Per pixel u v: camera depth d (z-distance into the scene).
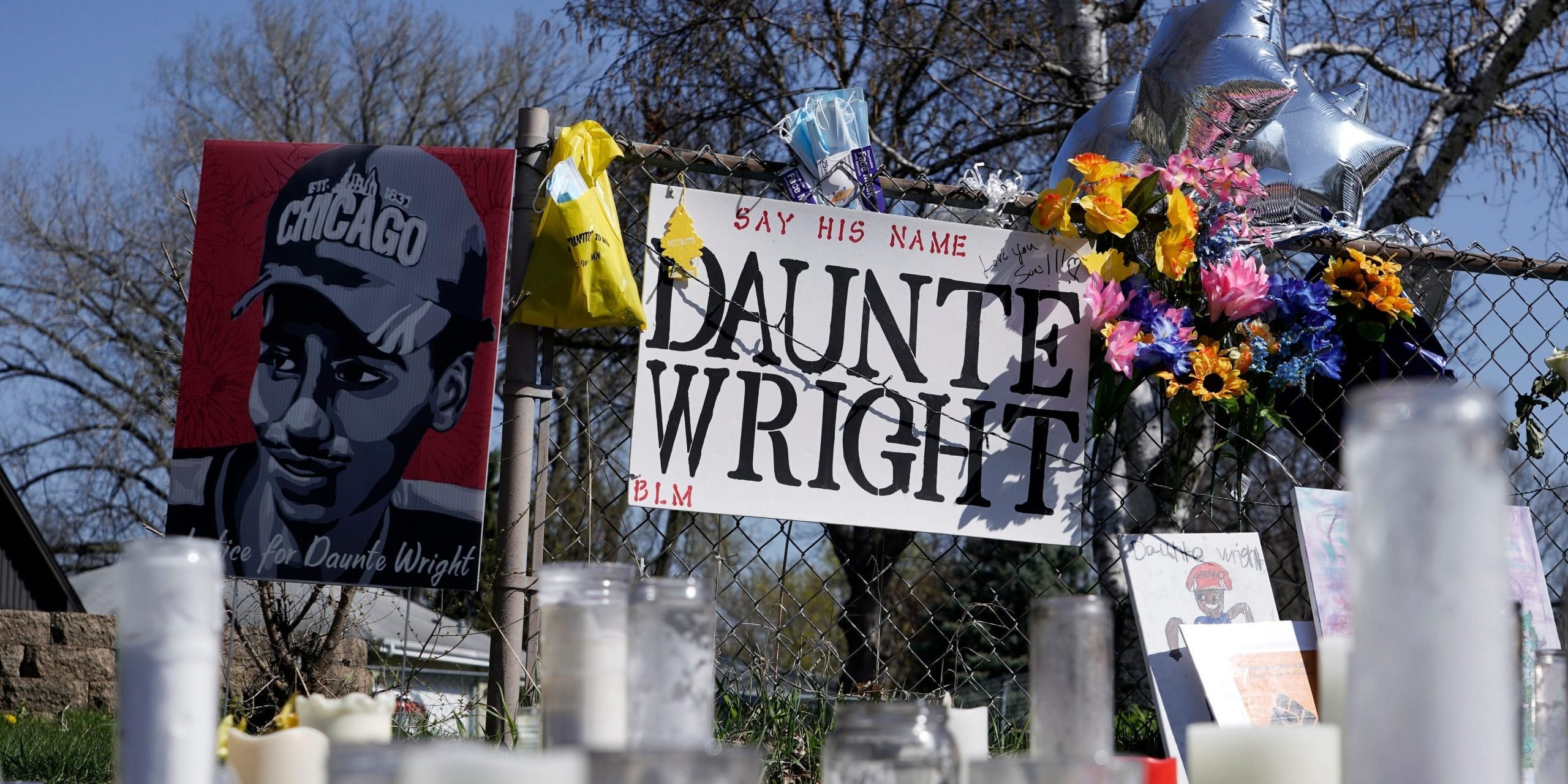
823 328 3.00
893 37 8.66
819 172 3.11
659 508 2.88
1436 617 0.81
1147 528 3.16
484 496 2.79
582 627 1.16
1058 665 1.21
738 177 3.18
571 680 1.16
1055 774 1.10
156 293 18.28
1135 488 3.23
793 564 3.22
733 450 2.93
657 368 2.91
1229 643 2.57
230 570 2.76
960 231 3.10
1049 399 3.08
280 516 2.78
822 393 2.98
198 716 1.00
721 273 2.98
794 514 2.93
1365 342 3.33
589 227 2.81
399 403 2.81
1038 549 3.39
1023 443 3.05
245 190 2.88
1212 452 3.22
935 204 3.22
